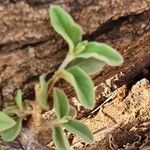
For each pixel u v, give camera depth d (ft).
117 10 0.58
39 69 0.59
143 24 0.62
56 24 0.52
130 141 0.94
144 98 0.96
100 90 0.94
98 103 0.96
